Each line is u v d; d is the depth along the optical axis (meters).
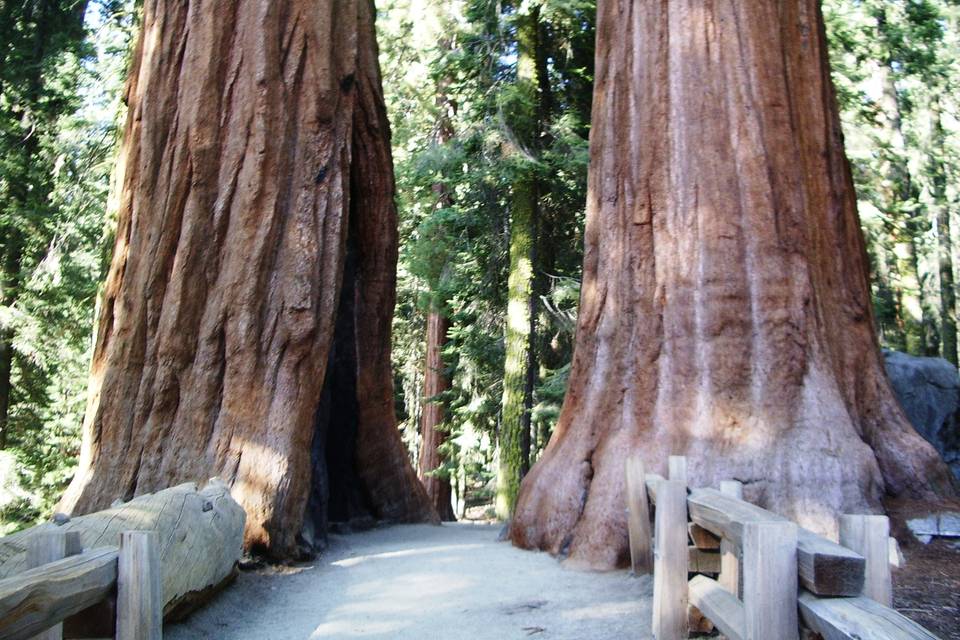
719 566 5.38
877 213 21.73
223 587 8.12
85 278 22.81
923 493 8.14
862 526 3.44
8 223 21.75
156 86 11.02
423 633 6.52
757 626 3.35
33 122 23.38
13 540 4.84
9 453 21.31
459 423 26.80
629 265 9.82
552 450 10.35
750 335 8.73
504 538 11.28
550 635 6.26
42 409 24.39
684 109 9.52
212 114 10.80
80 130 23.20
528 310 20.05
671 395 8.96
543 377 22.92
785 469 7.98
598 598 7.29
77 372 22.84
